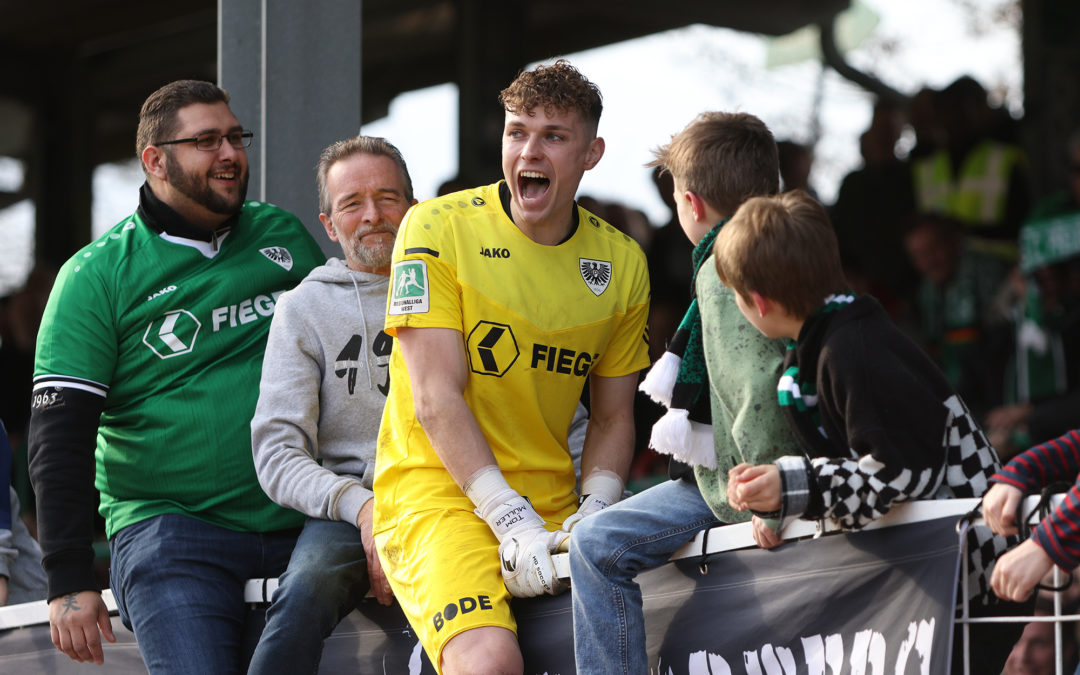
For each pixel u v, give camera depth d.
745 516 5.31
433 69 21.02
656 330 13.82
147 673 7.05
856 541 5.02
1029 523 4.55
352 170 6.79
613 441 6.36
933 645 4.67
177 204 7.24
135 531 7.02
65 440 6.84
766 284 4.79
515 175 5.89
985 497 4.60
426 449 6.06
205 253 7.30
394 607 6.33
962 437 4.86
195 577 6.82
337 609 6.29
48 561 6.79
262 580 6.87
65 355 6.95
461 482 5.78
